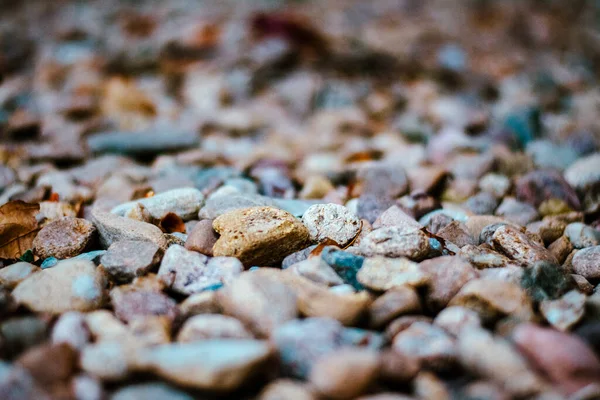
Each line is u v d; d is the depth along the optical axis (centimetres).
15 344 25
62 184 37
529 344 24
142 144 44
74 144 44
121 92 56
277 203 34
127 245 29
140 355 24
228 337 25
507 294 26
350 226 30
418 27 87
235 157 44
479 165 40
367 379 23
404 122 53
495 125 50
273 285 26
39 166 41
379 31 84
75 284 27
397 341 25
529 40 87
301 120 57
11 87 59
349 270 28
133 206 32
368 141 49
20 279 28
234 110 57
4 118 51
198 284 28
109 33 81
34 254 30
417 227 30
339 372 23
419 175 38
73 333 25
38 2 97
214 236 30
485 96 64
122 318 26
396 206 32
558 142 47
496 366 24
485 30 90
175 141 45
